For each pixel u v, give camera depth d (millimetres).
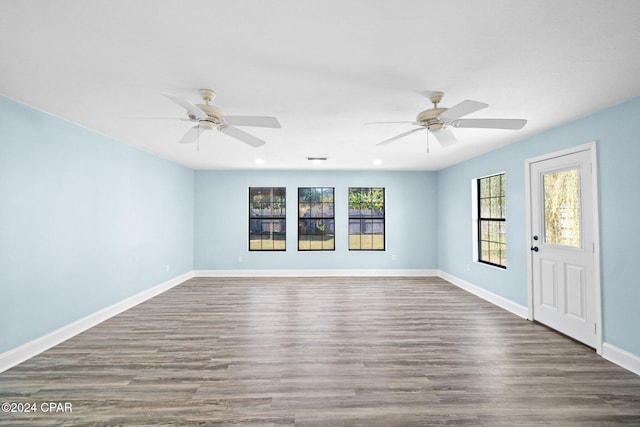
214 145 4500
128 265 4516
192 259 6789
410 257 6973
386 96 2639
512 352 3031
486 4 1488
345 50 1919
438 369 2695
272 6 1504
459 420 2025
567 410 2129
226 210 6895
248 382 2480
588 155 3082
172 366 2744
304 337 3416
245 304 4703
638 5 1479
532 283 3945
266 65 2109
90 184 3734
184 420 2021
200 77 2291
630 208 2670
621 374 2602
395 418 2047
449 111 2293
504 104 2807
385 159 5594
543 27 1672
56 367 2721
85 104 2865
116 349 3100
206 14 1563
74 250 3488
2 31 1709
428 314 4219
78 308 3549
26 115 2889
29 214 2930
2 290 2674
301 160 5719
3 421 2004
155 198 5254
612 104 2803
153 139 4191
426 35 1755
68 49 1906
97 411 2109
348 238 6988
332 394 2318
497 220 4914
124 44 1850
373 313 4258
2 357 2654
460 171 5879
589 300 3119
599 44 1828
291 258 6941
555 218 3574
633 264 2648
